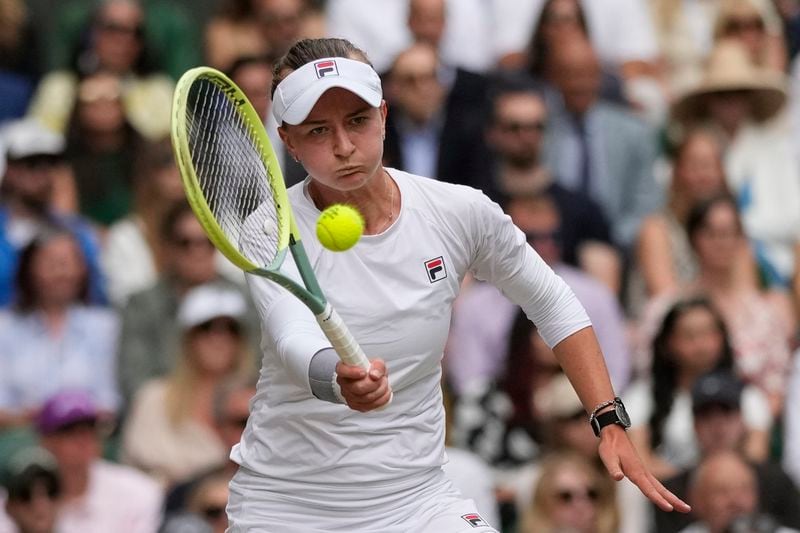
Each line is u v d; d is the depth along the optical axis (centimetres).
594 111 3600
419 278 1480
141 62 3884
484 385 2969
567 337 1588
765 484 2730
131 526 2742
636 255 3325
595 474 2678
